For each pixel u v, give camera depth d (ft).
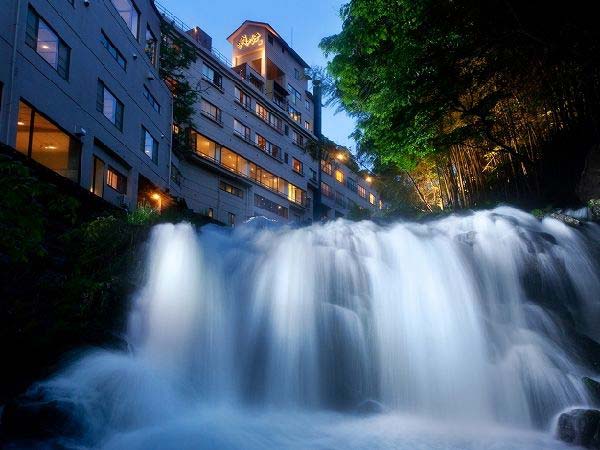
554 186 59.82
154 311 28.30
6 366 22.09
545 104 60.34
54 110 49.75
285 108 159.53
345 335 26.91
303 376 25.68
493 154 70.95
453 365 26.22
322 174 176.45
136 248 33.86
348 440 19.17
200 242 36.40
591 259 39.37
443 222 47.93
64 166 53.93
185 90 104.94
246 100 136.46
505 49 55.11
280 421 21.62
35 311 26.17
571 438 18.72
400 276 34.09
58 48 51.37
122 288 28.63
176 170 101.30
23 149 45.52
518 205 61.62
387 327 28.45
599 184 50.24
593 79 52.75
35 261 29.48
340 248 36.22
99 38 61.11
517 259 36.37
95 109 59.26
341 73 68.49
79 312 26.25
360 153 96.07
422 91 59.57
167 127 90.33
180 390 23.22
